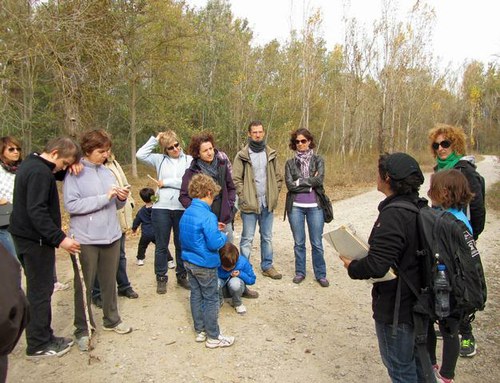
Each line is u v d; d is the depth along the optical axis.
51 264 3.58
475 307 2.38
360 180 18.25
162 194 4.96
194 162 4.68
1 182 4.55
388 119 22.64
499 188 13.68
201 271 3.73
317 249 5.37
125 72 17.70
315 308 4.72
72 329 4.18
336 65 24.58
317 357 3.70
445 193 2.92
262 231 5.61
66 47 10.30
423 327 2.30
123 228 4.92
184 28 18.83
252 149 5.37
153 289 5.24
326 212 5.35
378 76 21.80
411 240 2.29
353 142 26.28
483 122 39.25
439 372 3.11
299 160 5.36
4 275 1.65
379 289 2.42
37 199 3.31
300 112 20.28
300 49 19.30
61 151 3.48
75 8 10.34
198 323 3.91
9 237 4.62
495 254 6.69
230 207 4.83
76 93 10.76
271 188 5.43
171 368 3.50
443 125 3.73
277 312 4.61
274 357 3.69
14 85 12.48
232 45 23.00
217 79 23.00
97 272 3.97
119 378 3.36
